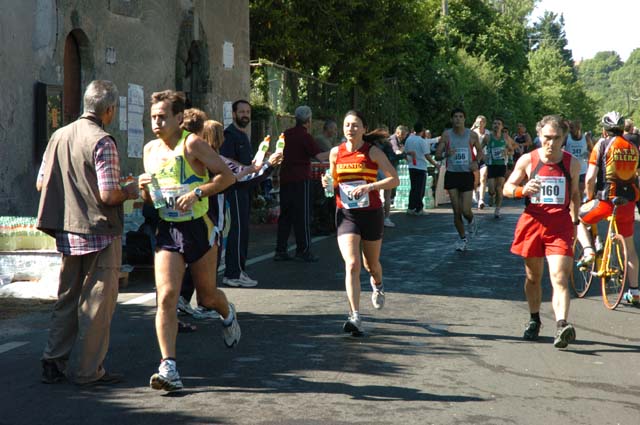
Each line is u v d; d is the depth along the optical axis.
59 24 15.88
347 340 9.00
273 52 33.53
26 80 14.89
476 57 68.88
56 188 7.25
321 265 14.72
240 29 25.38
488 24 74.94
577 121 17.67
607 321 10.35
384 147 22.58
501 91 74.62
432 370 7.83
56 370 7.30
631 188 11.22
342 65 37.06
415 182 25.47
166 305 6.98
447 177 16.69
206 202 7.28
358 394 6.99
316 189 19.83
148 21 19.64
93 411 6.49
